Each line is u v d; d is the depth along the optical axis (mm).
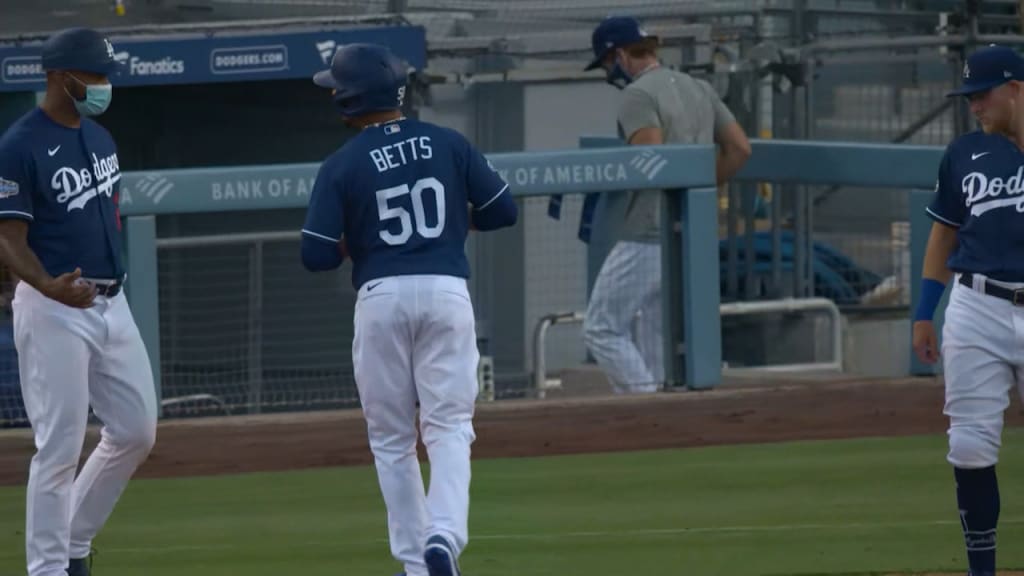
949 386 18578
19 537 24438
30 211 18156
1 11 45219
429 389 18172
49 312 18328
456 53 45375
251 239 38281
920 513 24500
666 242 37438
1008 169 17938
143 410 19266
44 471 18531
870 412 34562
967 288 18328
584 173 36312
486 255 41531
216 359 40469
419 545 18562
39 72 42781
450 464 17953
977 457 18359
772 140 43906
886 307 45281
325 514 25750
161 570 21516
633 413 35062
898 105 49375
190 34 43594
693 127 37562
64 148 18391
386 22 44281
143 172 35281
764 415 34531
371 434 18688
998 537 22484
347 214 18234
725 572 20672
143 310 35625
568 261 41281
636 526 24031
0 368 35656
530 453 31297
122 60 42594
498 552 22250
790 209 47938
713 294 37438
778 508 25234
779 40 47531
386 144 18297
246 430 34500
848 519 24172
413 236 18109
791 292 47250
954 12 47688
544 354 40375
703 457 30312
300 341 42062
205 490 28281
